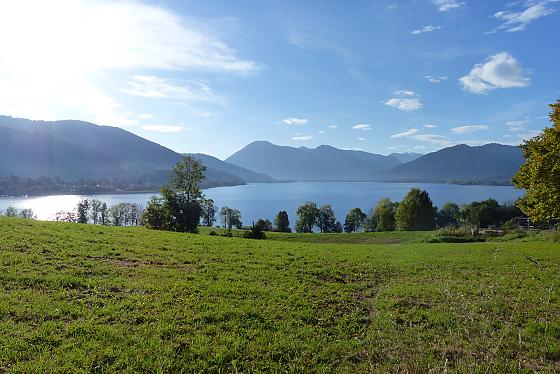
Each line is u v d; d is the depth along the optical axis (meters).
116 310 9.38
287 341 8.65
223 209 109.94
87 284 10.94
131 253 15.67
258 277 13.80
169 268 14.00
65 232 18.33
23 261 12.19
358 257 19.72
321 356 8.13
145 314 9.36
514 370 7.18
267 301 11.11
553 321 10.09
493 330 8.41
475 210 87.44
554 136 20.83
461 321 9.67
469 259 20.02
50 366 6.76
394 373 7.03
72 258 13.47
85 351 7.36
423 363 7.07
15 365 6.69
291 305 10.99
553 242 31.61
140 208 92.75
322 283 13.72
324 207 124.19
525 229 45.78
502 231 44.03
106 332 8.16
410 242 44.25
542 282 14.45
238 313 9.91
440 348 8.20
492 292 12.50
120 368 7.02
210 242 21.83
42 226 19.20
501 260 19.53
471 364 6.29
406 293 12.75
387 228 95.88
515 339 8.73
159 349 7.70
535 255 21.38
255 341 8.55
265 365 7.63
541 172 21.14
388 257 20.50
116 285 11.16
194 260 15.72
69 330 8.06
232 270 14.56
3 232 15.83
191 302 10.41
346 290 13.00
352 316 10.56
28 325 8.14
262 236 48.59
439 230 48.88
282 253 19.36
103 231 20.95
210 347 8.04
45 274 11.31
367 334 9.34
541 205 21.75
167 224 57.41
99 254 14.66
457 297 11.39
